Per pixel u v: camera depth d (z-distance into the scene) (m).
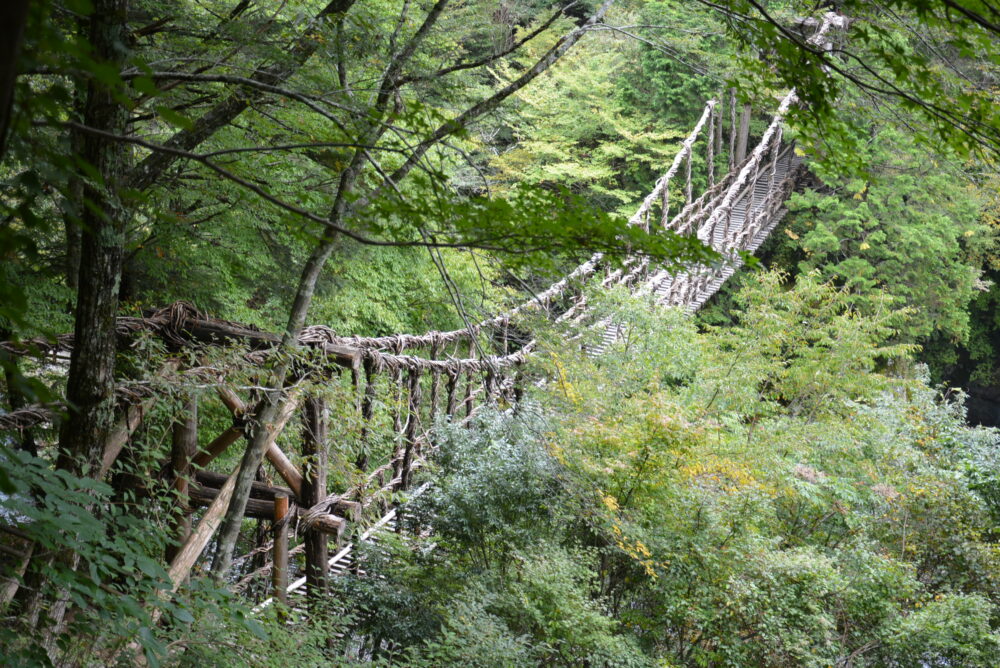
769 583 6.75
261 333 5.70
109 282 3.08
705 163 23.61
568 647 5.88
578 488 6.62
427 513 6.82
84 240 3.01
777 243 23.34
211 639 3.58
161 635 3.51
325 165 4.64
